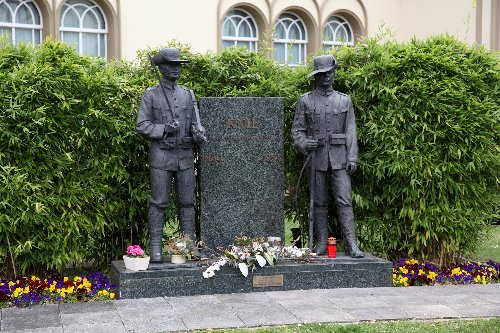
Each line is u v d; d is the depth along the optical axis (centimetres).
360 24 2147
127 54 1809
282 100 834
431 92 891
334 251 832
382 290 795
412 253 945
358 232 951
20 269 838
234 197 824
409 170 884
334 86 924
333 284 806
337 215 930
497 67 937
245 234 826
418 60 898
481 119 895
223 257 785
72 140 830
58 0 1739
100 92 830
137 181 873
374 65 900
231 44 2000
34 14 1744
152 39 1841
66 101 810
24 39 1731
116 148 848
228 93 897
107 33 1814
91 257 895
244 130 826
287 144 919
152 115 789
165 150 789
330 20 2141
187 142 796
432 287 816
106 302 736
